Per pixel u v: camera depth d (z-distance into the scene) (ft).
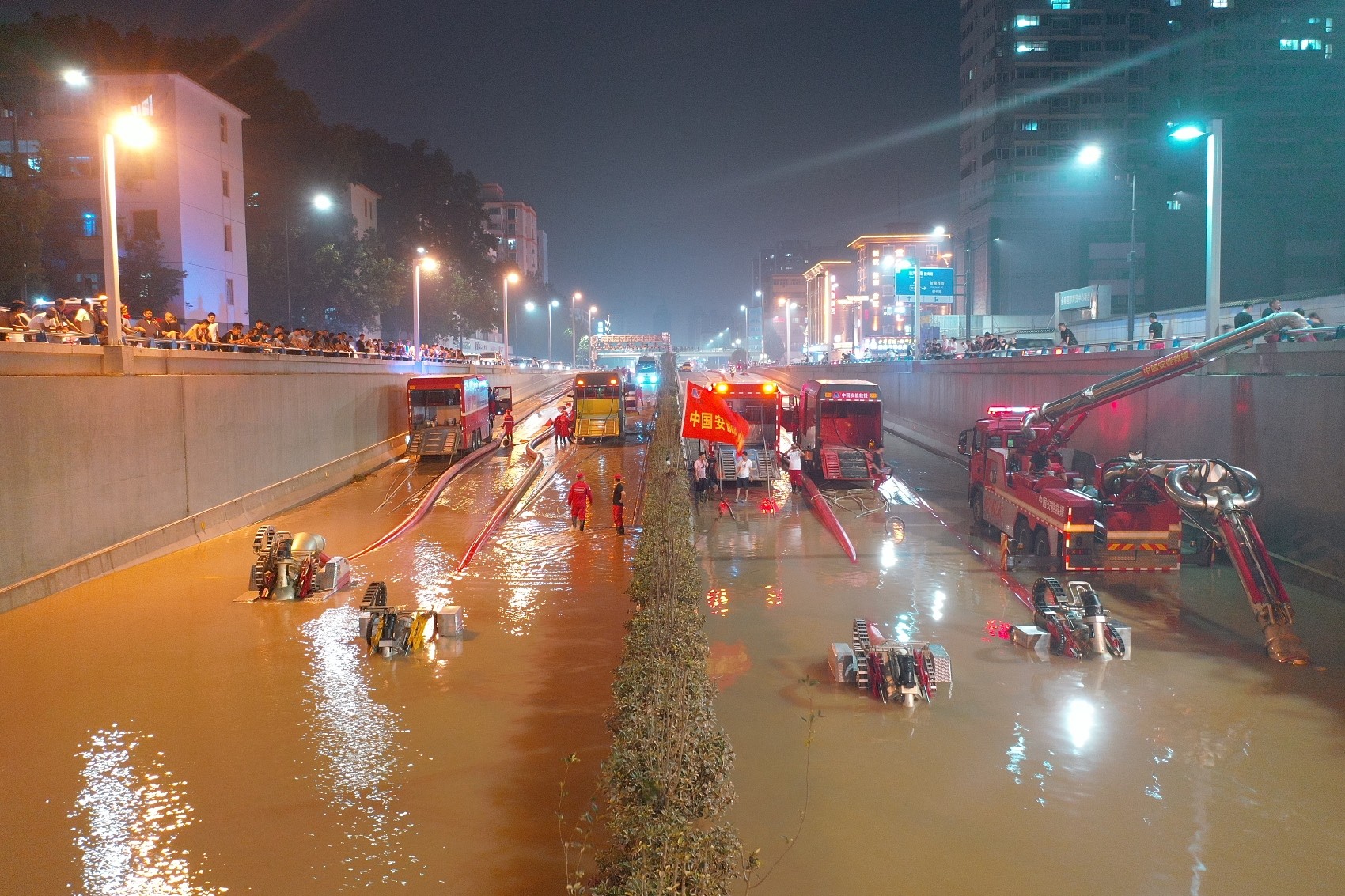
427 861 31.86
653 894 22.56
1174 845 32.22
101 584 71.77
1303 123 292.61
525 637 58.29
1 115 151.84
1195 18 296.30
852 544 83.20
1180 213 298.15
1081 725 42.60
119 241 149.48
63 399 70.95
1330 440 63.62
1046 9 305.53
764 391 122.62
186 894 30.17
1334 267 290.56
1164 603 61.98
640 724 32.24
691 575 55.57
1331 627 56.18
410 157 307.78
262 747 41.57
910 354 202.69
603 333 570.05
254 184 211.61
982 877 30.22
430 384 139.54
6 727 43.96
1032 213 304.91
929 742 40.83
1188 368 65.10
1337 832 33.06
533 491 116.47
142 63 167.43
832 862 31.01
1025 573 70.18
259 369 104.78
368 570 76.95
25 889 30.58
